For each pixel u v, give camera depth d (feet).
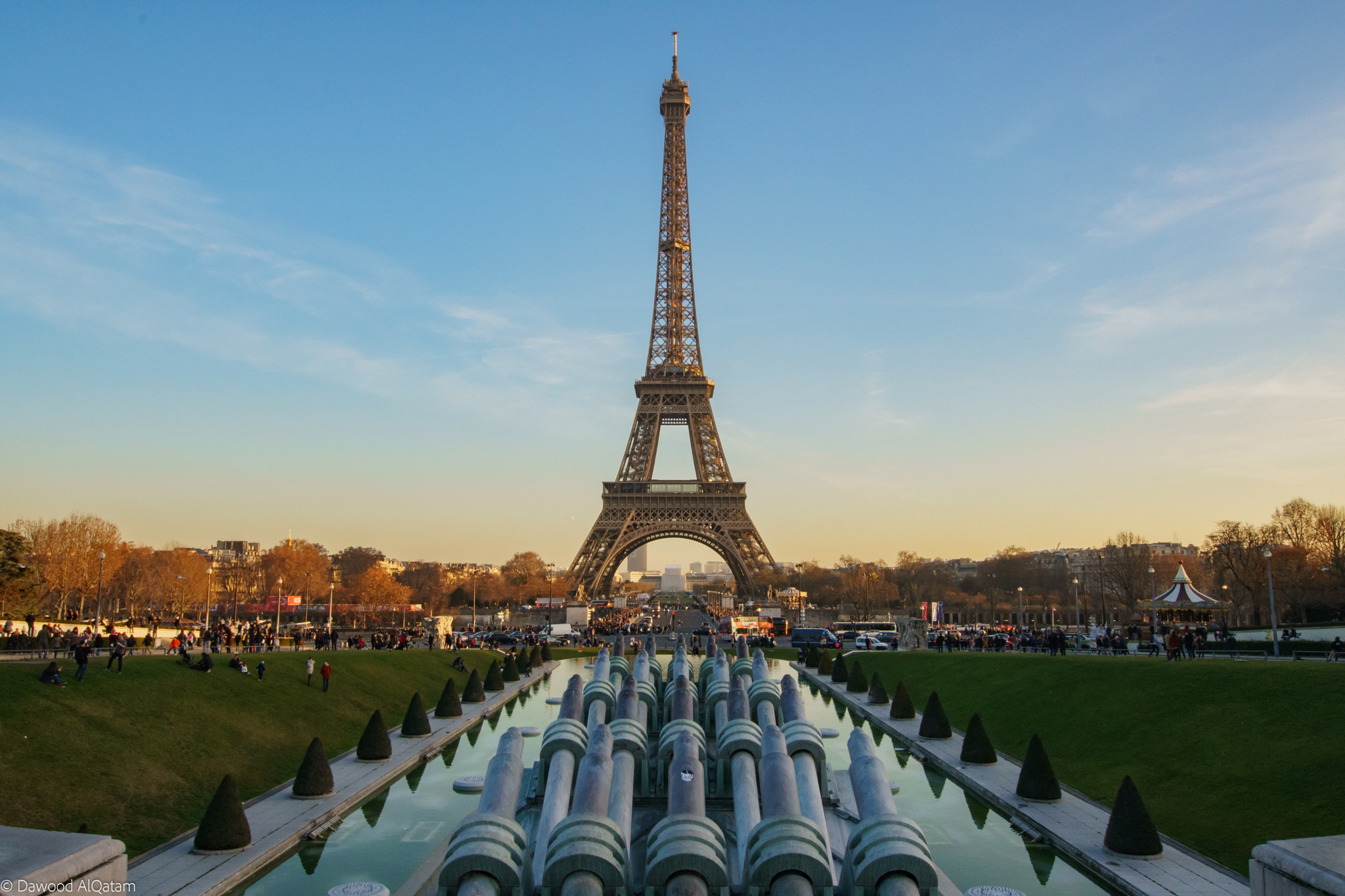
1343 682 155.84
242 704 198.08
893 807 85.92
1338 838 39.93
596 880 76.38
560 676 368.27
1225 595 627.05
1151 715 177.37
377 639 383.04
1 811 122.31
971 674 271.69
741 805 97.96
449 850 81.15
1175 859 116.98
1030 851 129.39
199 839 122.42
